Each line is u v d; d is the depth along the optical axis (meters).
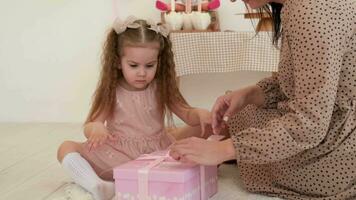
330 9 0.98
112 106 1.41
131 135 1.40
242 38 1.87
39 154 1.76
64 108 2.45
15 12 2.38
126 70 1.37
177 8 2.08
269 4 1.19
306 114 1.00
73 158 1.24
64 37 2.37
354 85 1.05
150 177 1.07
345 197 1.11
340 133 1.07
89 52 2.36
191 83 2.28
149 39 1.35
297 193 1.19
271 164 1.23
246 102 1.33
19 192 1.32
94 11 2.31
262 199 1.22
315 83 0.98
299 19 1.00
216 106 1.31
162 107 1.46
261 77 2.23
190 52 1.89
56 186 1.37
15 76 2.46
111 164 1.35
